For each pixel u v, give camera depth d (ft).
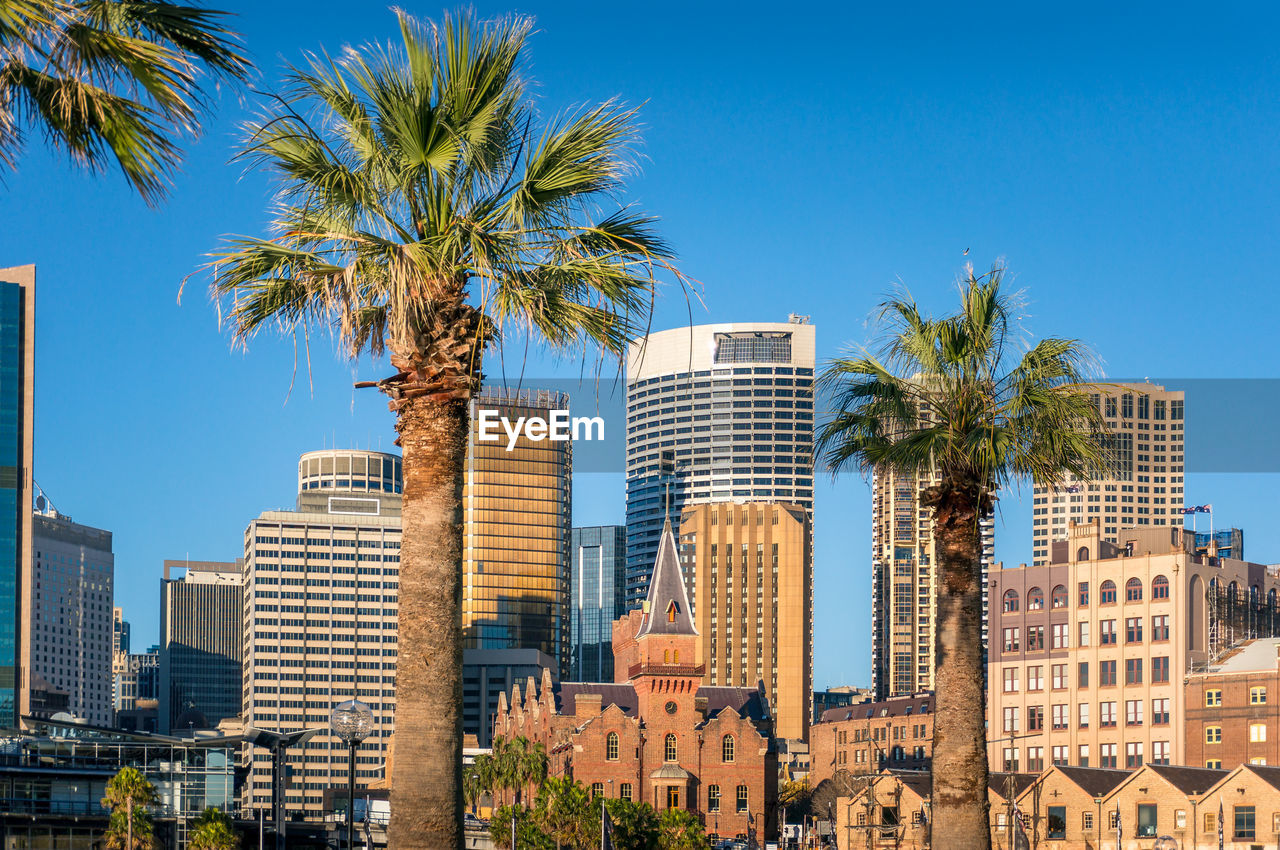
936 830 123.34
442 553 83.20
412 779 81.30
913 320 126.11
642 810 573.33
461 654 83.41
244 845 550.77
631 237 85.92
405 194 83.71
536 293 80.84
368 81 80.38
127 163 60.54
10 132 59.52
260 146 81.92
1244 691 629.92
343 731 131.75
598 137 82.28
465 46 79.87
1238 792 485.15
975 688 124.16
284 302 84.33
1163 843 462.60
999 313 125.39
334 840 578.66
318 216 83.61
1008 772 557.33
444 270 81.82
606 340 83.87
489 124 81.56
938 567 127.44
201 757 551.59
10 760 533.55
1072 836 525.75
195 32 60.64
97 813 533.96
